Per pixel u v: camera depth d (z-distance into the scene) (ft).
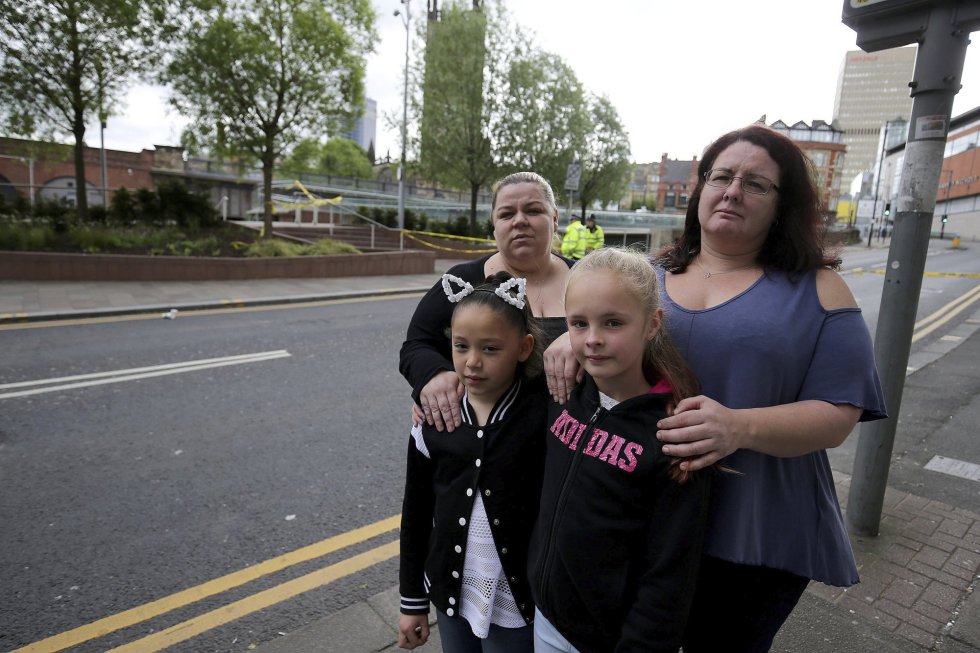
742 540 4.76
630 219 124.47
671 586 4.21
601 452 4.55
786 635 7.84
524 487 5.37
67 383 19.27
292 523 11.32
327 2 48.93
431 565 5.65
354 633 8.21
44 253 37.55
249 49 45.73
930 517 10.76
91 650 8.02
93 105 44.80
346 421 16.70
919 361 23.54
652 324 4.52
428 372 5.89
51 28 41.09
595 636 4.56
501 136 75.97
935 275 63.46
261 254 46.93
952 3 8.54
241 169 53.26
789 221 4.83
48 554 10.09
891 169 240.12
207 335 26.71
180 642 8.20
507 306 5.24
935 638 7.77
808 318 4.65
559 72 78.89
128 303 32.48
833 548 5.11
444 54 72.79
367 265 49.73
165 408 17.28
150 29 43.68
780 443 4.31
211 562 10.03
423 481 5.97
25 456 13.87
